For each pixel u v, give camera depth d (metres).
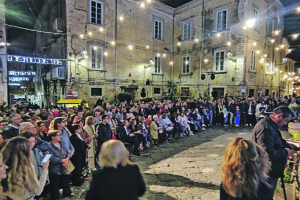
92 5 13.59
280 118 2.40
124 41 15.54
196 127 9.38
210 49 15.95
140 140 6.52
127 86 15.69
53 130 3.35
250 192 1.46
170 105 10.33
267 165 1.66
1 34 11.02
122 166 1.68
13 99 20.55
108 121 5.41
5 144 1.95
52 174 3.22
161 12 17.95
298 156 2.65
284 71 20.19
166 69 18.73
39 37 18.59
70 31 12.56
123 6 15.30
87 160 4.48
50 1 14.92
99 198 1.54
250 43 14.11
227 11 14.59
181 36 18.44
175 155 5.96
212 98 15.34
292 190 2.61
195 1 16.80
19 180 1.85
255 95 15.12
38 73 19.61
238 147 1.61
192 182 4.15
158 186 3.98
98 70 14.05
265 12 15.73
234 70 14.29
